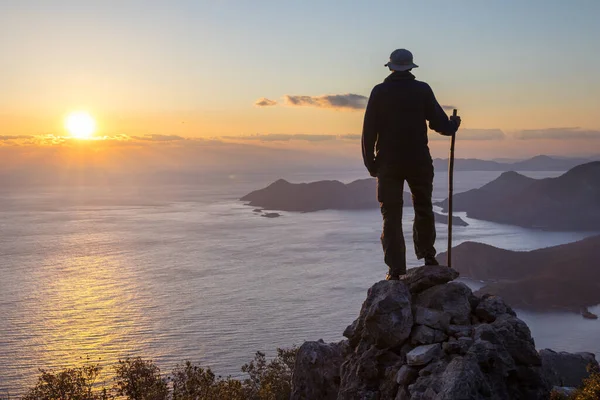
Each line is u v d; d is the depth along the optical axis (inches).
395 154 450.6
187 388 863.7
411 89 447.2
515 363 390.6
